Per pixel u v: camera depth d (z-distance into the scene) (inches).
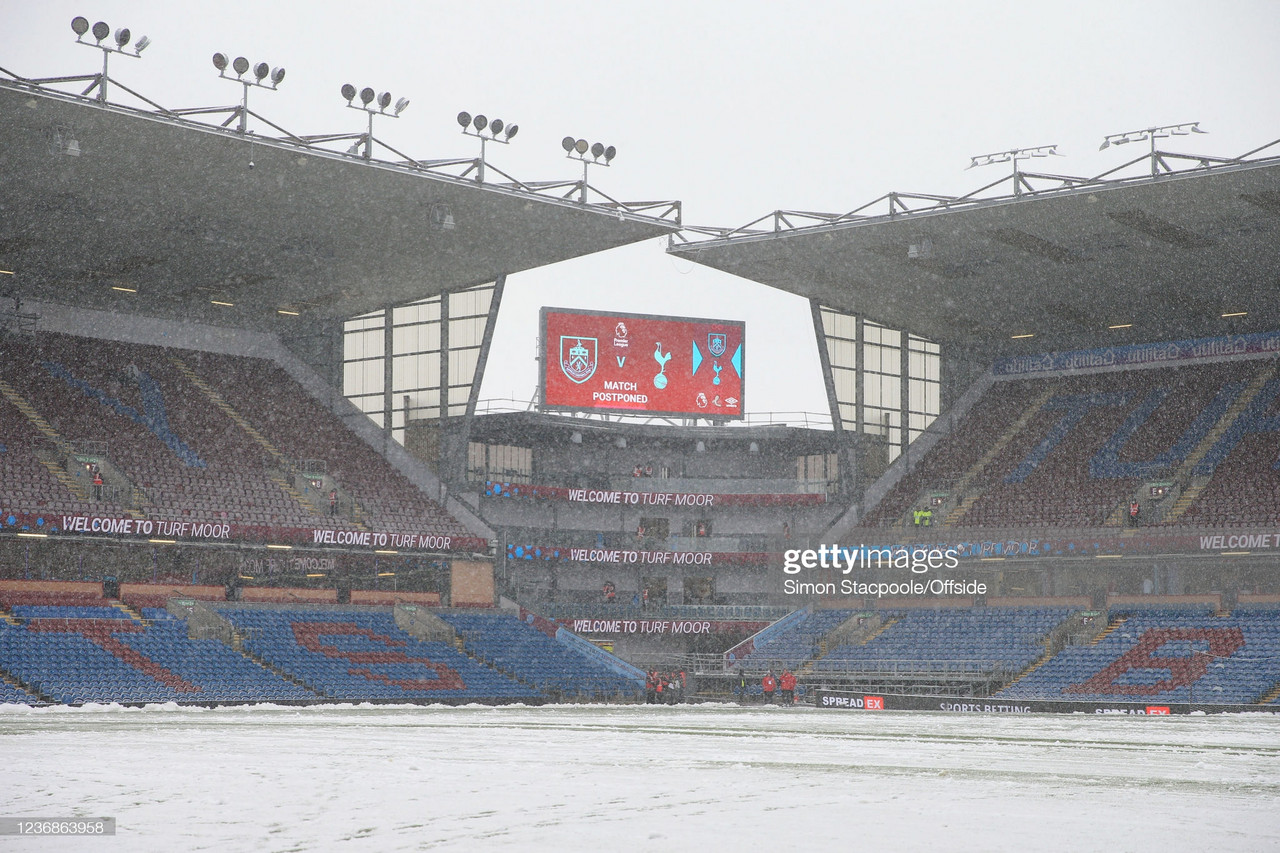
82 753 808.3
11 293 2359.7
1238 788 600.1
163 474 2252.7
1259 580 2324.1
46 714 1530.5
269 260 2229.3
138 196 1887.3
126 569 2133.4
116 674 1803.6
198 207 1950.1
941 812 489.7
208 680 1882.4
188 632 2004.2
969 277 2442.2
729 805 514.3
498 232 2146.9
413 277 2384.4
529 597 2566.4
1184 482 2491.4
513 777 644.1
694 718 1571.1
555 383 2495.1
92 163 1750.7
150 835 425.1
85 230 2033.7
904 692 2213.3
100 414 2327.8
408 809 499.2
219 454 2377.0
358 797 541.6
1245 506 2338.8
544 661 2309.3
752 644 2470.5
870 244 2283.5
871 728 1318.9
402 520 2399.1
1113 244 2213.3
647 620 2501.2
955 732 1238.3
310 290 2426.2
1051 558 2380.7
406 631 2262.6
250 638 2048.5
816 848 392.5
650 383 2559.1
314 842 410.3
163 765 709.9
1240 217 2041.1
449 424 2470.5
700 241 2351.1
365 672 2068.2
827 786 599.8
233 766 705.6
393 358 2556.6
